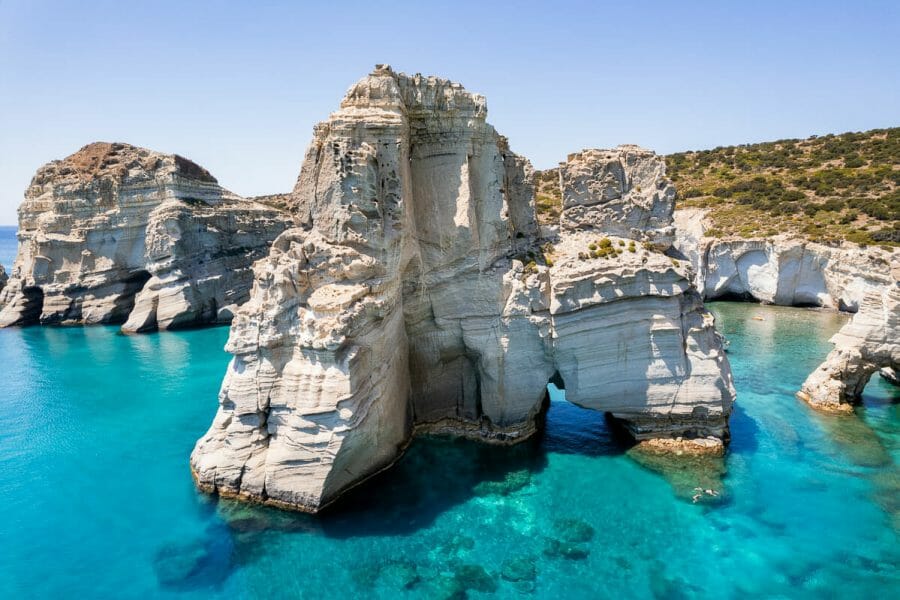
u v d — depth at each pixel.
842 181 96.31
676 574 22.05
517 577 21.89
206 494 27.80
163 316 70.94
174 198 75.19
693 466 30.02
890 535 24.36
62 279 76.81
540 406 36.09
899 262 61.12
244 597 21.12
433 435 34.25
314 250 27.70
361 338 26.80
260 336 26.41
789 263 75.50
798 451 31.66
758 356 51.22
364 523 25.25
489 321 32.41
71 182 76.88
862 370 38.00
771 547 23.62
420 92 31.72
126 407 42.41
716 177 118.12
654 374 30.95
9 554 24.09
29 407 42.44
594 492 27.78
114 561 23.39
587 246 32.91
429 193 32.81
